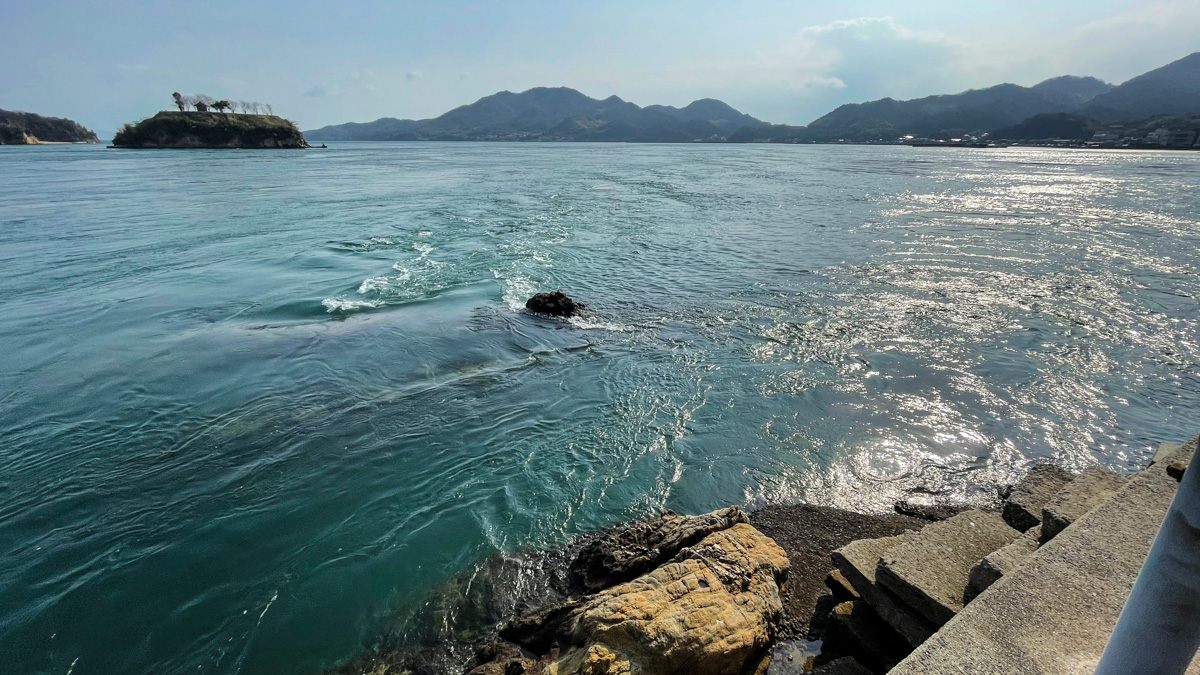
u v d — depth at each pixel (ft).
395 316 42.93
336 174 168.76
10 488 23.63
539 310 43.88
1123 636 6.35
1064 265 57.21
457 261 59.57
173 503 23.09
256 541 21.27
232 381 32.58
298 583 19.48
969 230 76.18
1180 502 5.58
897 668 9.27
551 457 26.30
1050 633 9.66
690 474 25.18
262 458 25.99
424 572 19.94
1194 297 46.93
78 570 19.81
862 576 14.49
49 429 27.66
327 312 43.55
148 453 26.16
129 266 55.83
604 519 22.53
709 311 44.65
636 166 217.77
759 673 15.17
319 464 25.66
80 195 108.58
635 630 14.23
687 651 14.08
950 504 23.22
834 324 41.42
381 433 28.07
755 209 97.86
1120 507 12.74
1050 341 38.17
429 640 17.48
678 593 15.51
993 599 10.41
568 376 34.01
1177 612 5.73
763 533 21.47
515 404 30.86
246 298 46.50
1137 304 45.24
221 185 131.03
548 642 16.37
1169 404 30.32
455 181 150.10
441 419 29.35
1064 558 11.29
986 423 28.68
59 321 41.09
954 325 41.04
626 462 25.99
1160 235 71.77
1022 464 25.63
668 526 20.15
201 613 18.31
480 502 23.36
